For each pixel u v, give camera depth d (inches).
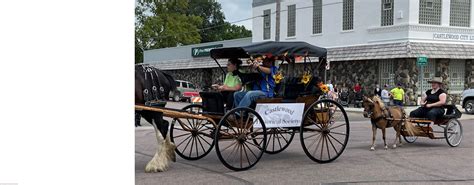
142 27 2544.3
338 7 1320.1
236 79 369.1
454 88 1193.4
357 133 621.9
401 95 914.1
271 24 1561.3
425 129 482.9
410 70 1126.4
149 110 330.0
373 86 1202.6
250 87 369.4
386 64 1175.6
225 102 366.3
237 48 342.3
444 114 483.5
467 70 1208.2
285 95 374.3
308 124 381.1
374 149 459.2
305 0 1423.5
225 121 340.2
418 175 330.6
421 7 1146.7
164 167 336.8
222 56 376.8
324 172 339.0
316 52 382.6
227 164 333.4
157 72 345.7
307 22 1421.0
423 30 1141.7
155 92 338.6
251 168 350.6
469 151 453.4
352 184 299.7
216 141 325.7
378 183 302.8
